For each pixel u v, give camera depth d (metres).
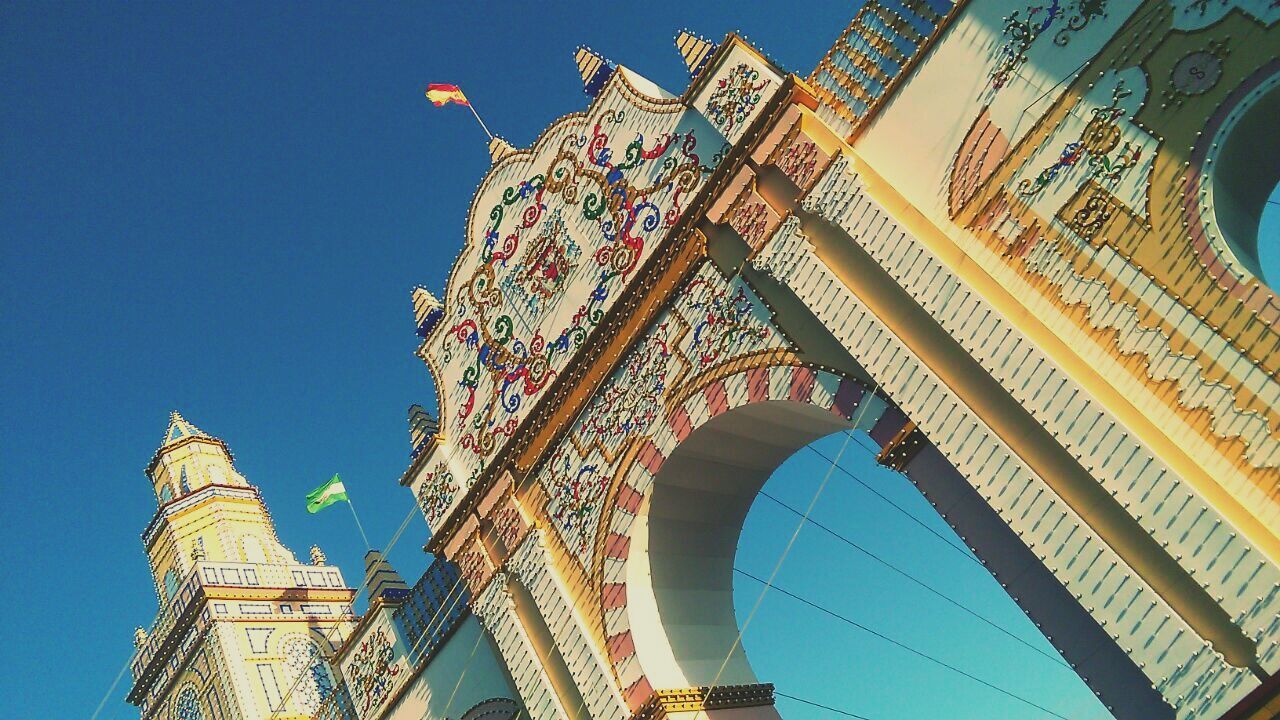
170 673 35.12
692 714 17.17
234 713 31.94
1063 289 13.46
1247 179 12.97
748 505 19.80
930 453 14.64
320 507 29.17
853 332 15.19
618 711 17.36
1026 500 12.93
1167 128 12.88
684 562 19.09
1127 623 11.88
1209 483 11.63
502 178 22.28
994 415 13.61
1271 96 12.12
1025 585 13.52
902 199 15.14
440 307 23.09
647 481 18.11
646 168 19.16
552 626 18.84
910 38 15.84
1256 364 11.78
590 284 19.86
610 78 20.25
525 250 21.38
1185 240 12.58
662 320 18.48
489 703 21.44
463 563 21.11
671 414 17.89
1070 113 13.77
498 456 20.67
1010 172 14.26
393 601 24.73
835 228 16.00
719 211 17.45
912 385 14.36
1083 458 12.41
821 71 16.95
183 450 40.44
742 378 16.95
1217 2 12.61
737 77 17.67
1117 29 13.44
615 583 18.28
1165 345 12.48
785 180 16.81
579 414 19.59
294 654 33.97
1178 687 11.38
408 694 23.33
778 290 16.81
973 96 14.80
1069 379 12.70
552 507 19.75
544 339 20.56
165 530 38.12
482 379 21.75
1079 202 13.53
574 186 20.59
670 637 18.12
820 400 15.87
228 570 35.22
